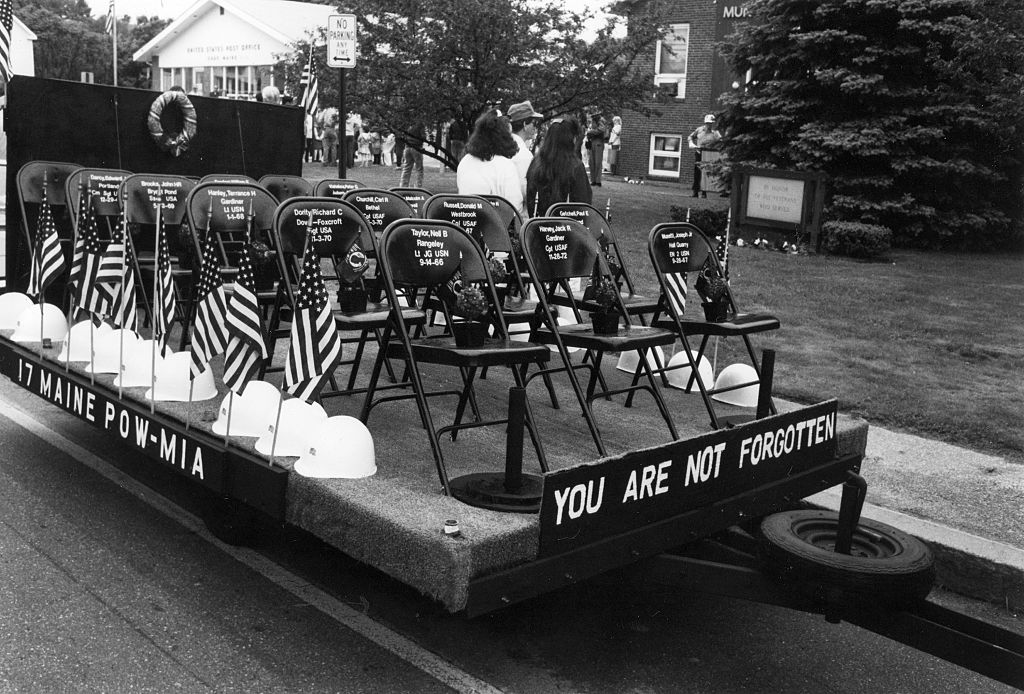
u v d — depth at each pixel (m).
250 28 32.69
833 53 15.52
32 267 5.61
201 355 4.04
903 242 15.60
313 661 3.71
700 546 3.91
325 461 3.71
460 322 4.21
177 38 36.12
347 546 3.46
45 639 3.77
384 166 25.88
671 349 8.28
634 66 16.39
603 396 4.51
